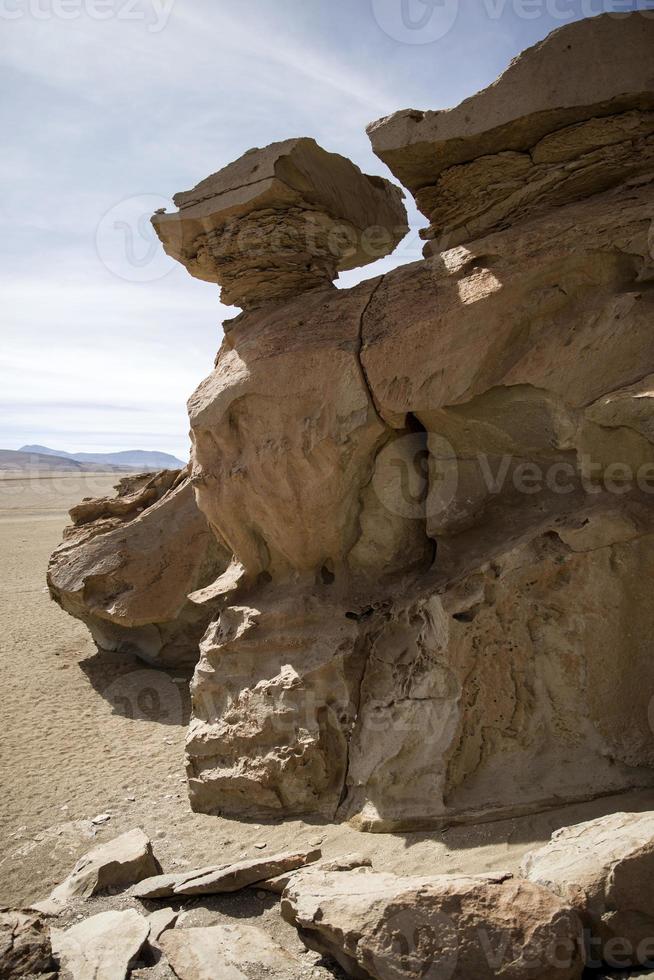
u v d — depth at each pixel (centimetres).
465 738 457
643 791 420
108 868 438
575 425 446
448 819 440
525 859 369
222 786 532
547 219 480
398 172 546
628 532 433
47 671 912
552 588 452
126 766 636
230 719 549
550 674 453
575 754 445
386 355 509
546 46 465
